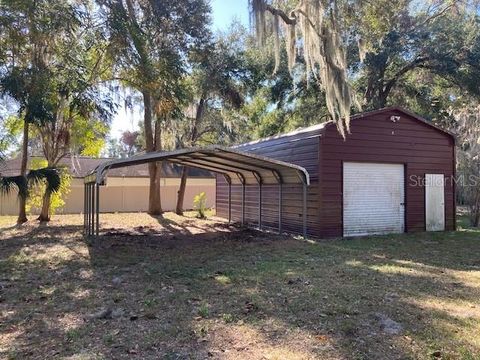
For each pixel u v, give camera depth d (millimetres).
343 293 5250
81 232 12164
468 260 7758
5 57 11875
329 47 10312
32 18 11648
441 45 17469
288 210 12602
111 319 4277
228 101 18953
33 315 4438
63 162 24156
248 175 14820
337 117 11633
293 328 3980
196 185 26125
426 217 12656
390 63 18656
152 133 18359
